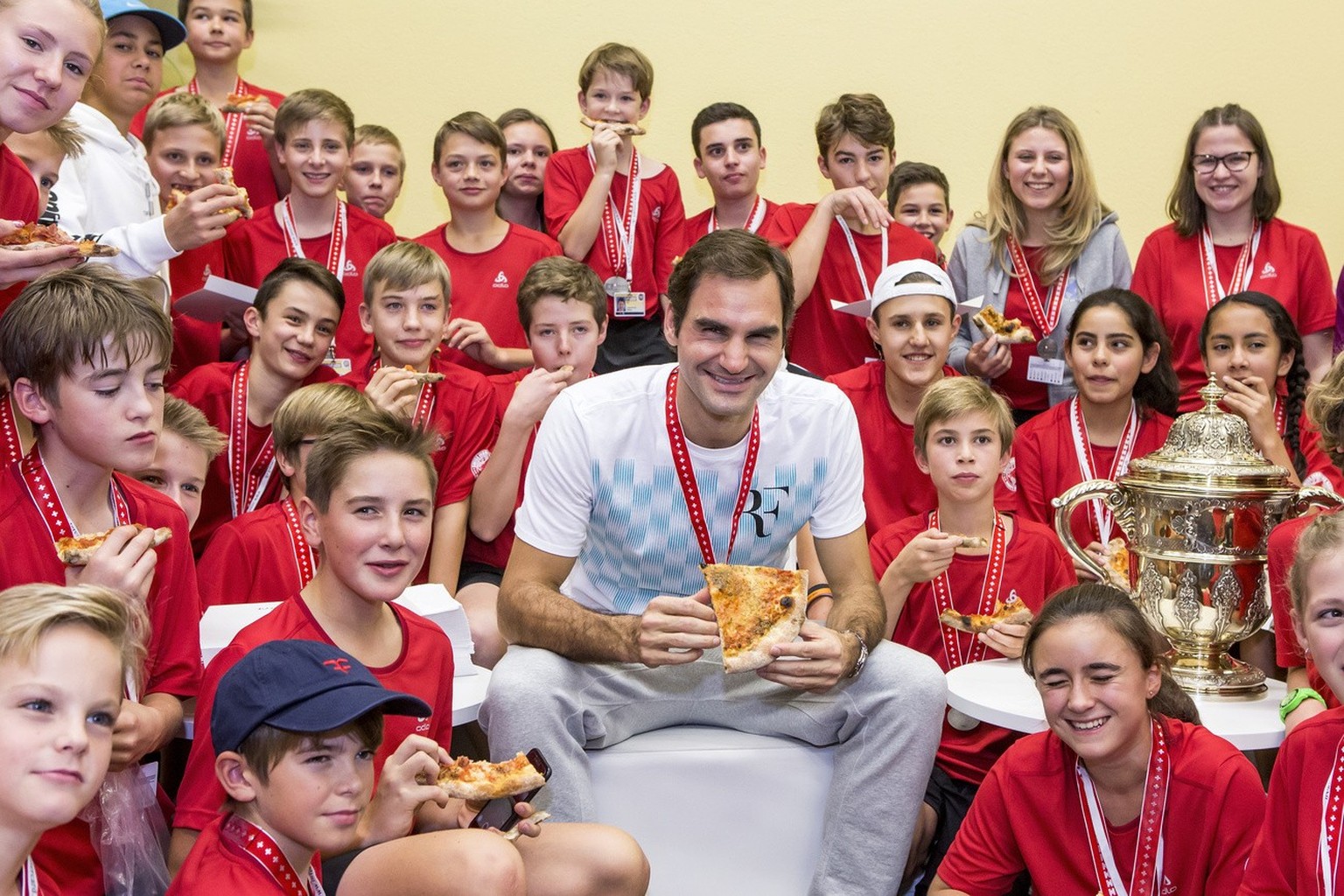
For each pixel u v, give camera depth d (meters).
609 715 2.74
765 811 2.73
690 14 5.79
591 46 5.79
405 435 2.43
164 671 2.48
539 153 5.32
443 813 2.33
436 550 3.73
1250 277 4.56
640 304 4.89
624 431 2.67
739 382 2.49
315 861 2.17
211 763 2.24
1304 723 2.14
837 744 2.78
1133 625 2.34
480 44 5.78
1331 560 2.04
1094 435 3.99
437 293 3.96
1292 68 5.76
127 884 2.21
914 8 5.78
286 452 3.14
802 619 2.55
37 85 2.49
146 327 2.25
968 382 3.44
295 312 3.72
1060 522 2.99
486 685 2.76
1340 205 5.79
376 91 5.78
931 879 3.00
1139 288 4.73
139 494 2.50
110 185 3.78
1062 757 2.45
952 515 3.44
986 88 5.80
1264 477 2.74
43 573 2.28
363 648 2.43
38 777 1.69
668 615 2.53
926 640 3.40
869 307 4.09
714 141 4.95
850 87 5.82
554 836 2.28
